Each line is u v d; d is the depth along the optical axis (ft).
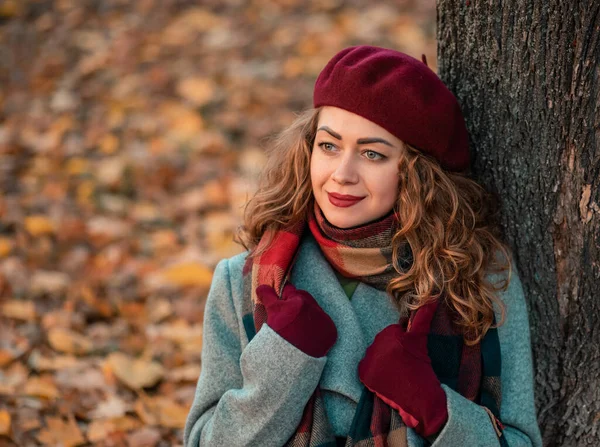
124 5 18.56
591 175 5.61
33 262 10.90
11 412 7.89
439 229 5.64
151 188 13.01
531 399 5.77
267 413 5.35
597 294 5.86
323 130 5.44
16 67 16.28
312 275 5.88
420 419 5.27
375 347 5.47
